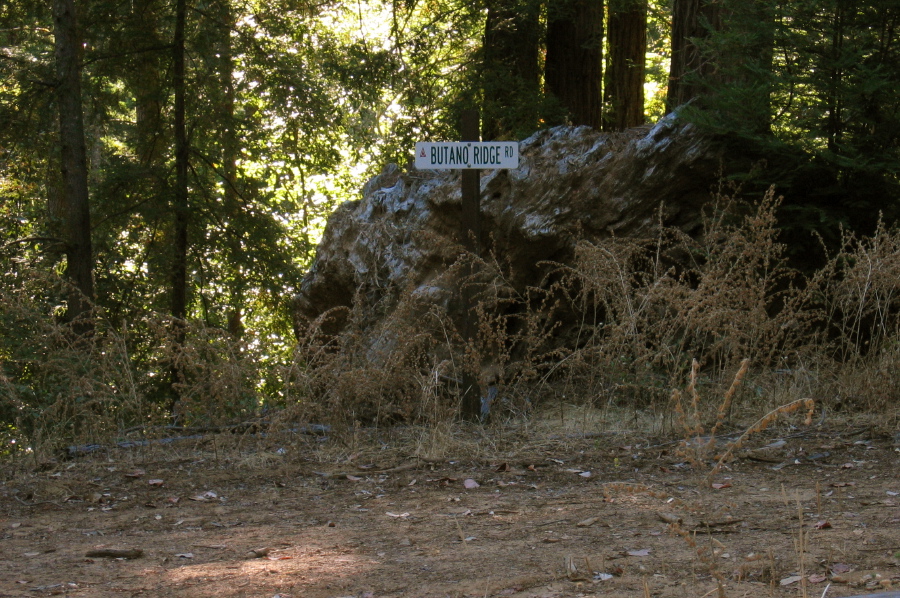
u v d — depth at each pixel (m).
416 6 16.91
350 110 18.39
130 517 5.08
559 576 3.71
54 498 5.55
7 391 7.70
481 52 15.10
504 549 4.17
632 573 3.72
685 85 10.99
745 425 6.71
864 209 8.34
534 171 8.88
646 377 7.17
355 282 9.73
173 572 3.97
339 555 4.17
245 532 4.68
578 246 7.55
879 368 6.86
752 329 7.17
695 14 11.17
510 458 6.21
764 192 8.16
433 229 9.22
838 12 8.12
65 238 14.41
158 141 16.20
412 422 7.40
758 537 4.20
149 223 15.62
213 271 16.55
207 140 16.38
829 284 7.67
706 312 7.04
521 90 14.00
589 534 4.40
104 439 6.84
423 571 3.86
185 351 6.86
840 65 7.94
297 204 19.56
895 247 7.50
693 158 8.34
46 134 14.27
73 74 14.02
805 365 7.47
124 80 15.88
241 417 7.43
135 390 7.16
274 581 3.79
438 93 15.96
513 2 14.16
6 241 13.95
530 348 7.77
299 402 6.65
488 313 8.62
